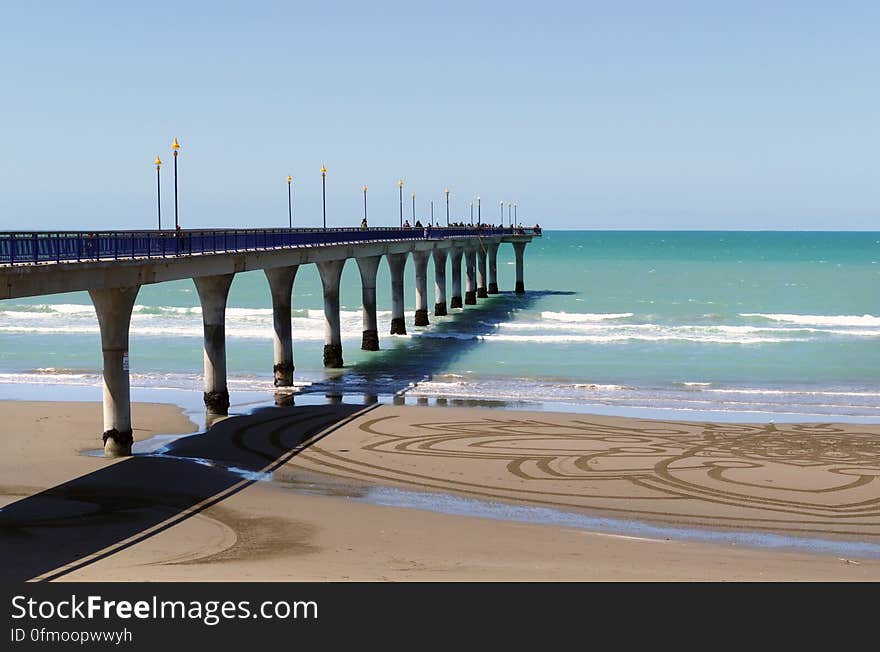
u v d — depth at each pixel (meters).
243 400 43.00
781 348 60.62
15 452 31.89
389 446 33.41
